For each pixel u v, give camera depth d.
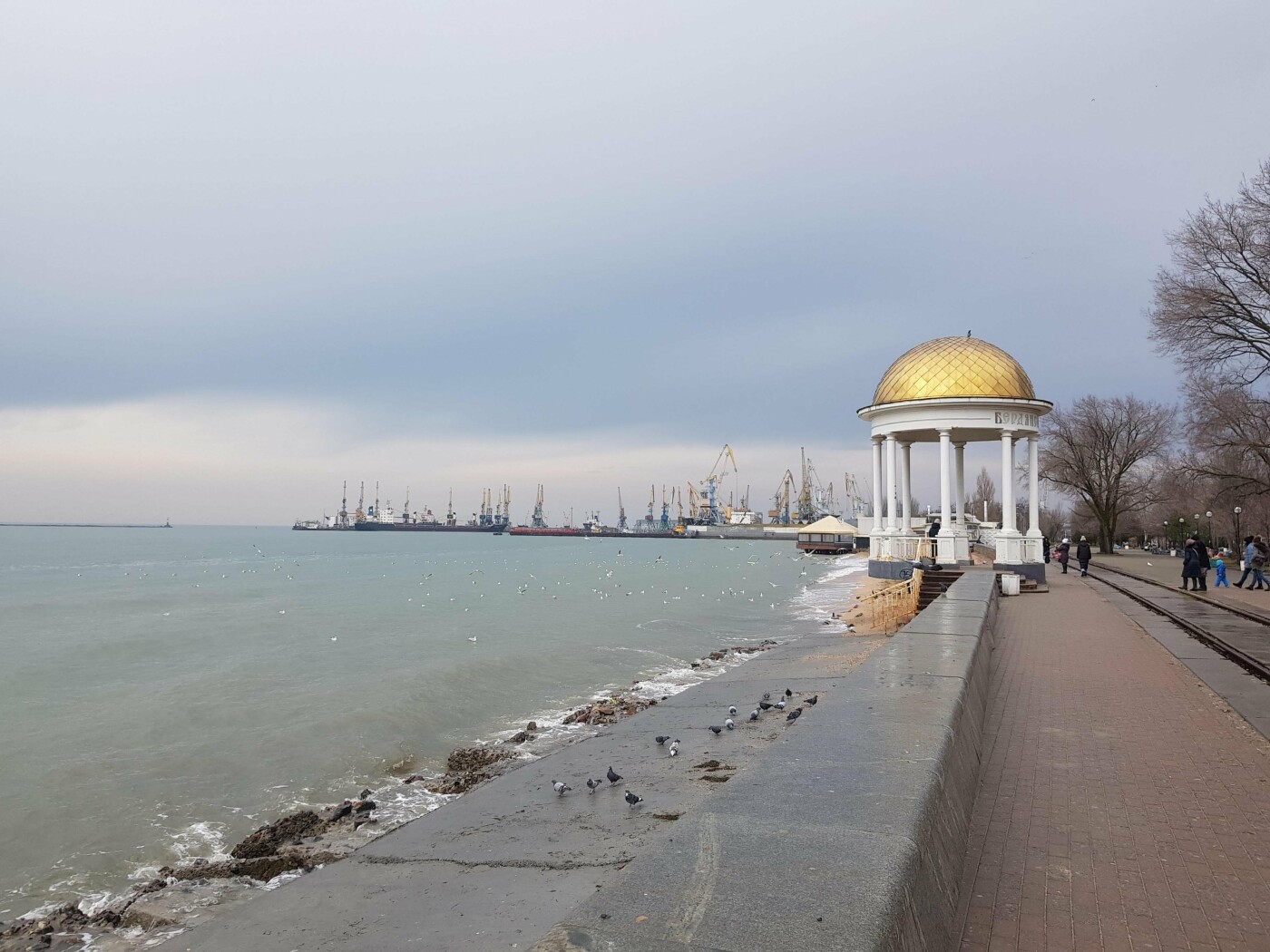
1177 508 76.56
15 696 19.97
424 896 6.75
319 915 6.59
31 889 9.06
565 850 7.58
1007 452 33.66
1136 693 11.42
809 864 3.48
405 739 15.00
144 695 19.64
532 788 10.00
